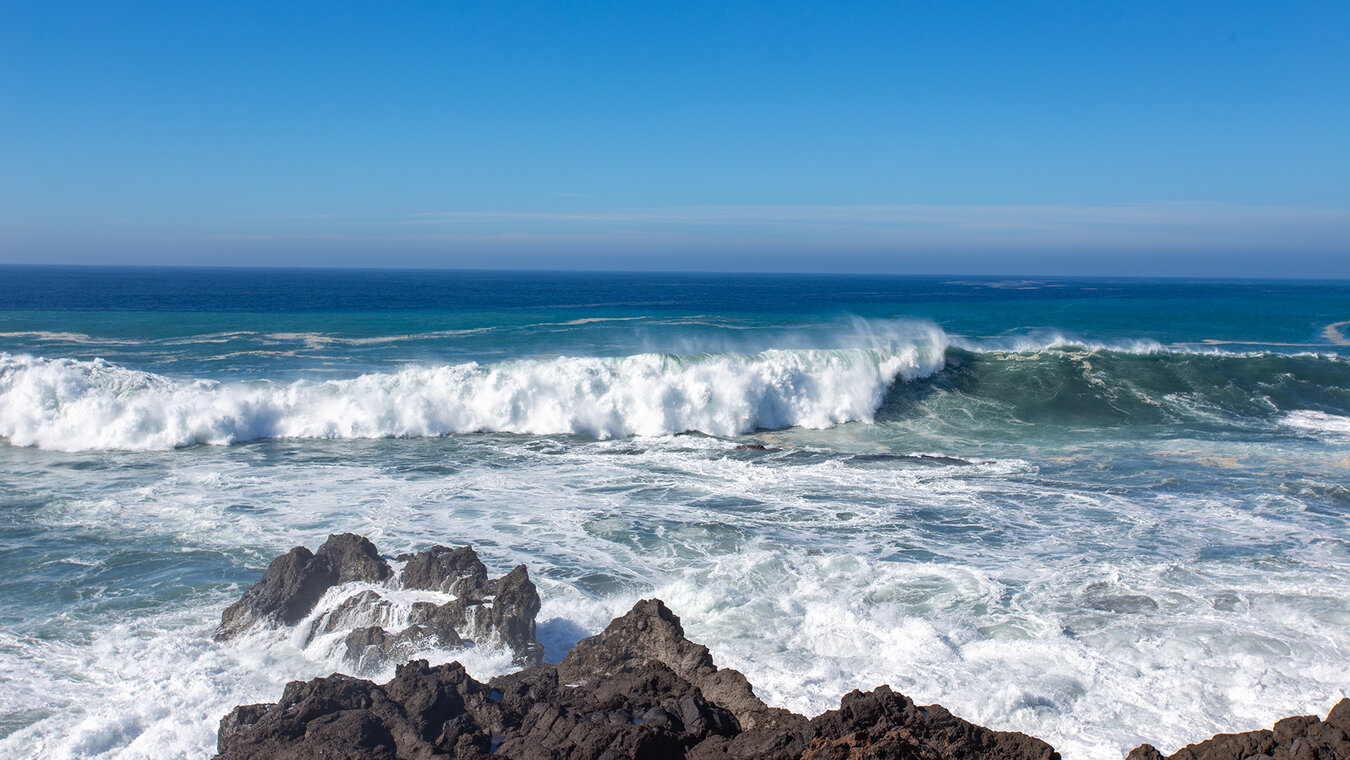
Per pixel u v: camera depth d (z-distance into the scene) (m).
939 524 14.70
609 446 20.83
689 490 16.80
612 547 13.35
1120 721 8.23
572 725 7.31
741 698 8.07
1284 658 9.48
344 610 9.95
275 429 21.30
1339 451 20.28
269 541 13.26
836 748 6.70
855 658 9.52
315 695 7.76
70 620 10.28
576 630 10.30
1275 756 6.75
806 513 15.27
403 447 20.50
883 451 20.72
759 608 10.77
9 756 7.42
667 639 8.87
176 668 9.11
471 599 9.80
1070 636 10.12
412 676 8.11
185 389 21.42
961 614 10.80
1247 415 24.20
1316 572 12.25
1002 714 8.29
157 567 12.08
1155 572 12.24
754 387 23.38
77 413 20.00
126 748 7.62
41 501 15.26
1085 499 16.22
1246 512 15.31
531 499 16.03
